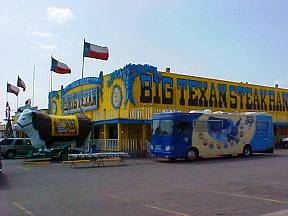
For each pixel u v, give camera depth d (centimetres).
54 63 3884
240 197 1120
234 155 2878
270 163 2247
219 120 2683
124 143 2980
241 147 2794
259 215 880
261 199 1086
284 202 1040
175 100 3525
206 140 2602
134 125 3325
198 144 2558
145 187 1349
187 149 2505
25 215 921
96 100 3722
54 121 2803
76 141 2905
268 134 2989
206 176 1650
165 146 2502
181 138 2492
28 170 2058
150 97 3353
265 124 2973
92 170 2005
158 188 1318
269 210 938
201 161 2483
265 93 4409
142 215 898
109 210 960
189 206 995
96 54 3362
